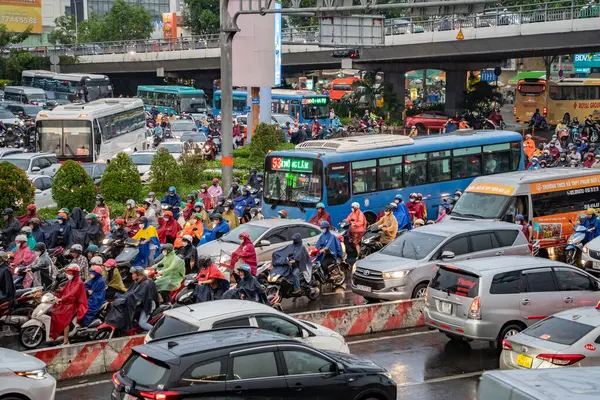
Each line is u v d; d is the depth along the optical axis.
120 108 65.88
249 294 25.42
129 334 24.98
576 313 20.77
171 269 27.97
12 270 28.05
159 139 79.88
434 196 44.56
